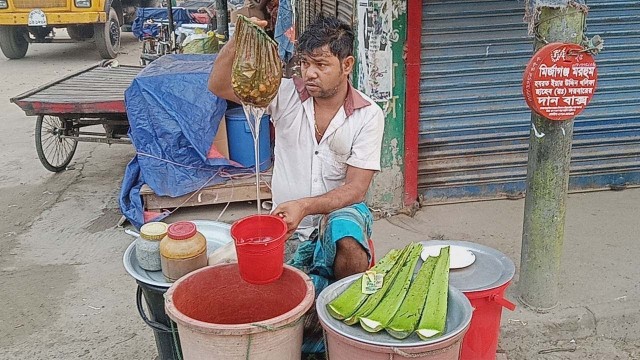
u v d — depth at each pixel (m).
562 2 3.08
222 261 2.64
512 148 4.88
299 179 2.92
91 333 3.59
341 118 2.79
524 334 3.41
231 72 2.49
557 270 3.51
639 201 4.91
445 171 4.86
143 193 4.86
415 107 4.58
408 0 4.34
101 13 12.63
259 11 7.75
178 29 10.94
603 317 3.50
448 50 4.56
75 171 6.27
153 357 3.36
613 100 4.91
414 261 2.71
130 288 4.05
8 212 5.30
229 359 2.15
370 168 2.85
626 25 4.75
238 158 5.08
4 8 12.34
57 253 4.55
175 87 4.82
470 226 4.58
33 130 7.83
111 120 5.79
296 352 2.30
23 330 3.64
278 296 2.52
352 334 2.19
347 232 2.69
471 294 2.60
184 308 2.38
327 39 2.61
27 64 12.99
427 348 2.08
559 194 3.38
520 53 4.66
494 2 4.51
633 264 3.98
